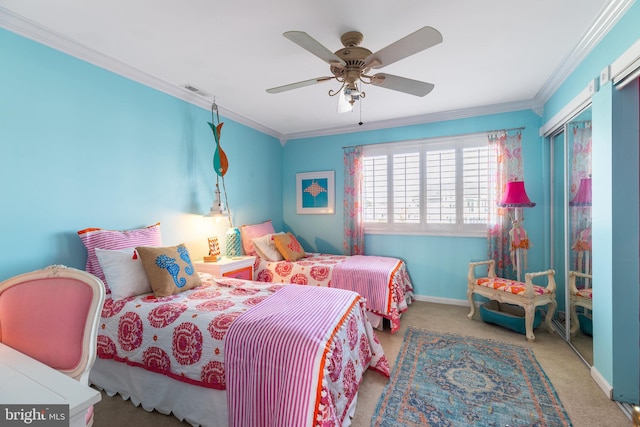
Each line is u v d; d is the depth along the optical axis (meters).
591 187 2.29
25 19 1.86
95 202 2.35
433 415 1.76
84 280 1.24
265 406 1.44
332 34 2.04
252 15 1.84
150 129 2.79
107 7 1.75
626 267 1.82
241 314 1.74
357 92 2.07
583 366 2.28
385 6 1.76
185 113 3.16
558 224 3.08
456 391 1.98
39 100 2.02
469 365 2.30
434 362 2.36
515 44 2.20
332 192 4.56
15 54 1.90
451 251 3.87
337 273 3.31
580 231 2.48
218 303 1.95
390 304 2.97
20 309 1.25
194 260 3.25
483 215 3.69
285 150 4.91
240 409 1.50
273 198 4.70
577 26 1.98
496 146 3.53
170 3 1.72
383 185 4.23
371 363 2.20
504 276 3.54
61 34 2.04
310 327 1.58
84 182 2.28
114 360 1.91
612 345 1.87
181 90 3.02
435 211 3.93
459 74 2.71
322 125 4.34
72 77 2.20
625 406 1.81
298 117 3.95
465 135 3.75
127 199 2.59
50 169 2.08
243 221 4.03
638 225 1.80
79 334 1.20
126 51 2.27
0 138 1.84
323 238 4.67
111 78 2.46
